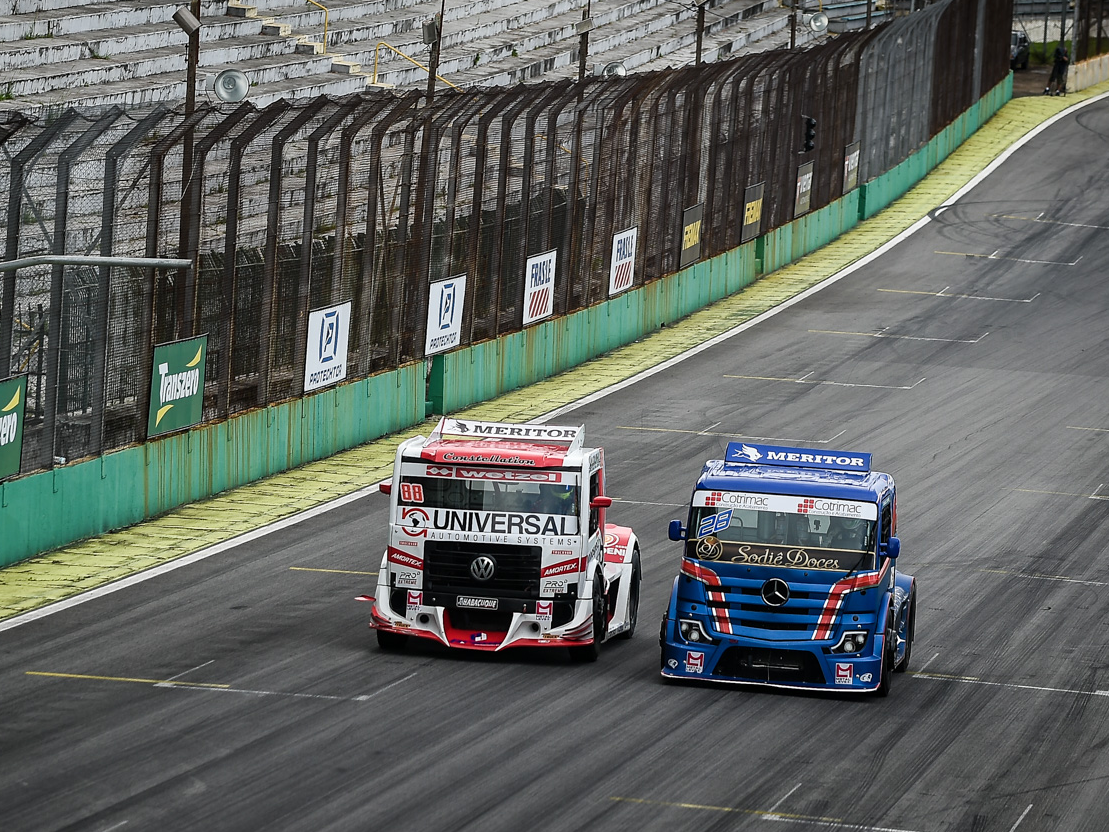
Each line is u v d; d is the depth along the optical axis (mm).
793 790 50969
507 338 130250
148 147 89500
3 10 160250
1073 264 192750
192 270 92875
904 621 66812
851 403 129375
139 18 175375
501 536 65562
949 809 49938
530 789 49719
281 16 195875
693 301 165500
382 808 47344
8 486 78812
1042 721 60469
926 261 193500
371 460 107875
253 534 87625
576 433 69000
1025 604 79125
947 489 104250
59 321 82312
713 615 63188
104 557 81375
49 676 60750
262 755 51969
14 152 78688
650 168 153000
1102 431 122188
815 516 63844
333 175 106625
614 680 63750
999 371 142625
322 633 68812
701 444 114625
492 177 126812
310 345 105562
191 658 63969
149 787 48469
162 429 91375
